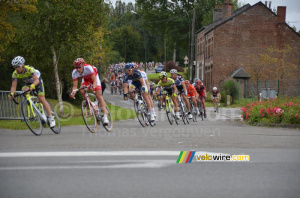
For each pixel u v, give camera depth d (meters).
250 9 71.62
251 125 25.16
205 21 87.38
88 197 6.18
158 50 172.75
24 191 6.48
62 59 35.00
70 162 8.66
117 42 161.75
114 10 31.86
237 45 71.88
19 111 21.12
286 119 24.22
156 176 7.54
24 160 8.83
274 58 68.62
